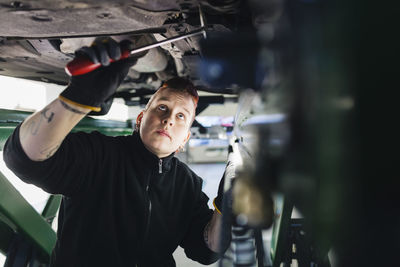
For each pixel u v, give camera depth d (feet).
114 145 3.27
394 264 0.71
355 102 0.72
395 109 0.70
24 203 4.39
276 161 1.11
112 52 1.69
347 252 0.83
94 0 1.83
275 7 1.03
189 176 3.88
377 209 0.71
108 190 3.04
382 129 0.70
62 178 2.60
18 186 6.06
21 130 2.15
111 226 3.02
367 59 0.70
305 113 0.83
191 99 3.33
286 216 2.01
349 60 0.72
